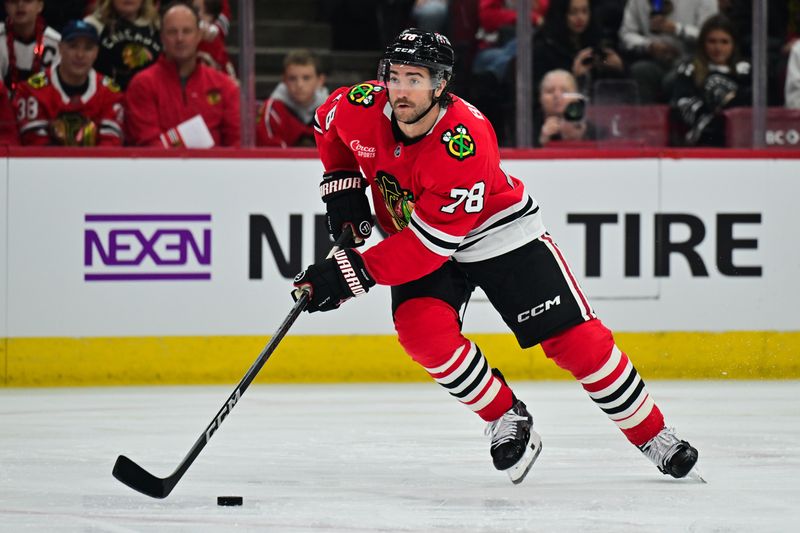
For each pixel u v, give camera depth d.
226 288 20.91
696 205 21.75
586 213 21.53
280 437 15.46
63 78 20.83
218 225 20.86
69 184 20.48
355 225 12.43
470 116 11.14
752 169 21.81
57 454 14.20
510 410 12.08
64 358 20.55
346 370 21.11
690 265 21.72
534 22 21.86
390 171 11.36
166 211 20.73
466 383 11.85
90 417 17.20
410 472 13.01
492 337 21.39
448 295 11.91
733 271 21.81
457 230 11.15
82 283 20.56
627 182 21.59
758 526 10.34
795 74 22.33
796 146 22.47
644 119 22.20
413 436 15.55
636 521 10.53
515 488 12.09
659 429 12.28
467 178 10.91
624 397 12.04
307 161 21.08
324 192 12.55
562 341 11.93
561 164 21.48
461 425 16.48
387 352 21.23
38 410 17.84
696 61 22.27
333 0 22.00
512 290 11.80
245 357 20.98
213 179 20.84
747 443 14.98
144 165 20.67
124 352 20.69
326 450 14.48
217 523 10.42
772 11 22.33
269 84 21.75
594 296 21.55
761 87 22.41
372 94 11.43
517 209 11.81
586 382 12.06
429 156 10.91
